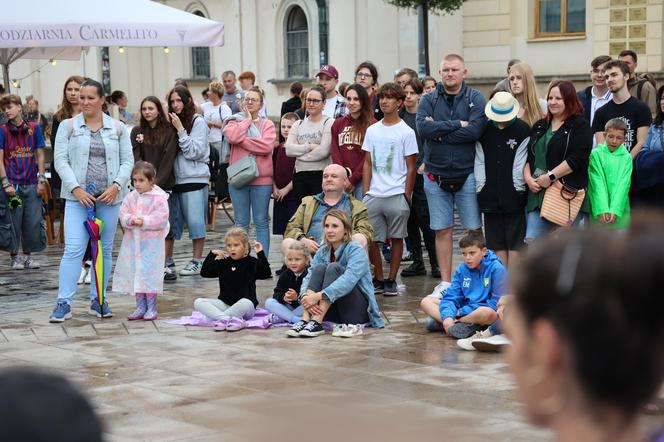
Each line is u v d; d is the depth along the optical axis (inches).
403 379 281.1
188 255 569.3
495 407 246.8
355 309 355.9
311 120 466.6
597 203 367.6
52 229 631.8
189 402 259.8
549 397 56.4
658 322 53.0
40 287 469.7
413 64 1062.4
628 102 408.5
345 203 405.1
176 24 546.3
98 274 389.4
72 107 506.0
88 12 532.1
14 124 518.6
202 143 486.3
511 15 1020.5
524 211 389.7
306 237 402.0
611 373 54.0
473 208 401.7
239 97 645.3
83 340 349.4
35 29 519.5
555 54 994.1
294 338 346.6
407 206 421.1
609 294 53.3
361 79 528.7
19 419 50.0
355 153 440.8
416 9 931.3
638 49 933.8
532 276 55.7
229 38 1266.0
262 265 380.8
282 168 483.2
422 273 478.9
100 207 390.3
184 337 352.5
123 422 241.9
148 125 484.1
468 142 395.9
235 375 290.0
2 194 514.9
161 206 384.5
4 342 347.3
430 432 59.9
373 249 426.6
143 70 1375.5
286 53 1207.6
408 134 420.8
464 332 336.2
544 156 373.1
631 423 55.4
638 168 374.3
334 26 1123.3
